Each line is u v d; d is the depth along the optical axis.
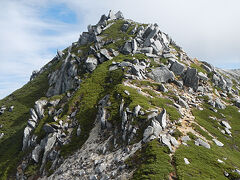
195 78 55.22
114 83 52.00
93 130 41.47
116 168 28.56
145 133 30.53
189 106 47.03
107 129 37.88
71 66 74.12
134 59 60.16
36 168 44.56
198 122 40.03
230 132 42.16
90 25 96.88
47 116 57.69
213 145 33.50
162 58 64.00
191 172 24.61
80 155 36.50
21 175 45.91
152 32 71.94
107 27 91.56
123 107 38.56
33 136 52.75
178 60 65.06
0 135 71.31
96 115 45.69
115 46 73.94
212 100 52.22
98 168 29.91
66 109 50.97
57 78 85.31
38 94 89.69
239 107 55.16
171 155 27.44
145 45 69.94
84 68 69.56
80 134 42.88
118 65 59.03
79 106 49.38
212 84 60.81
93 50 75.31
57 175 36.16
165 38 75.44
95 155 34.06
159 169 24.39
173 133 31.64
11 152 59.72
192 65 65.31
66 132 45.22
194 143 31.16
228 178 25.89
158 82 53.19
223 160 29.31
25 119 77.25
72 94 59.16
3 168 53.91
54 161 40.75
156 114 34.31
